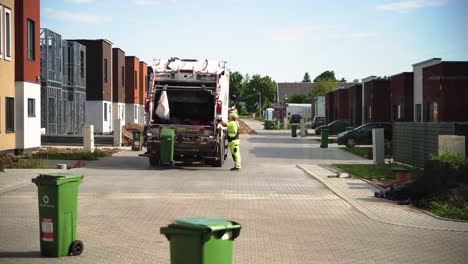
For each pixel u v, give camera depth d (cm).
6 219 1185
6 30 2808
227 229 606
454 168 1450
